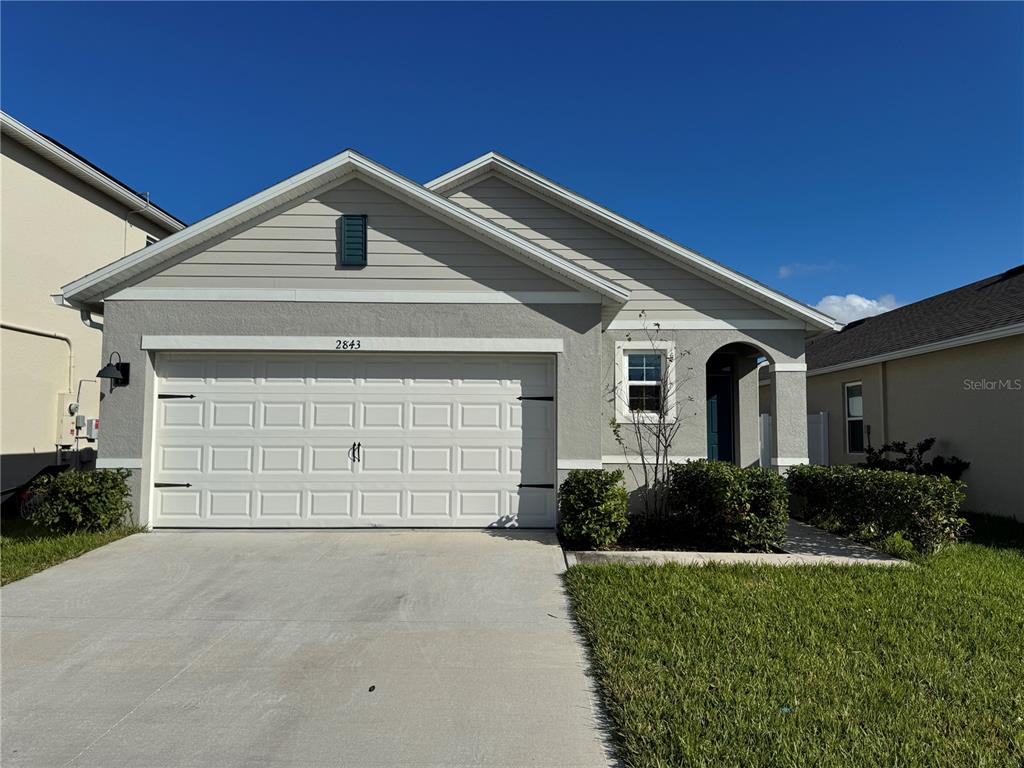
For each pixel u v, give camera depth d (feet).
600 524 24.61
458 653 14.73
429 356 28.04
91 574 20.75
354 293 27.55
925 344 38.14
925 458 39.45
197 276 27.37
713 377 39.78
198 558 22.63
